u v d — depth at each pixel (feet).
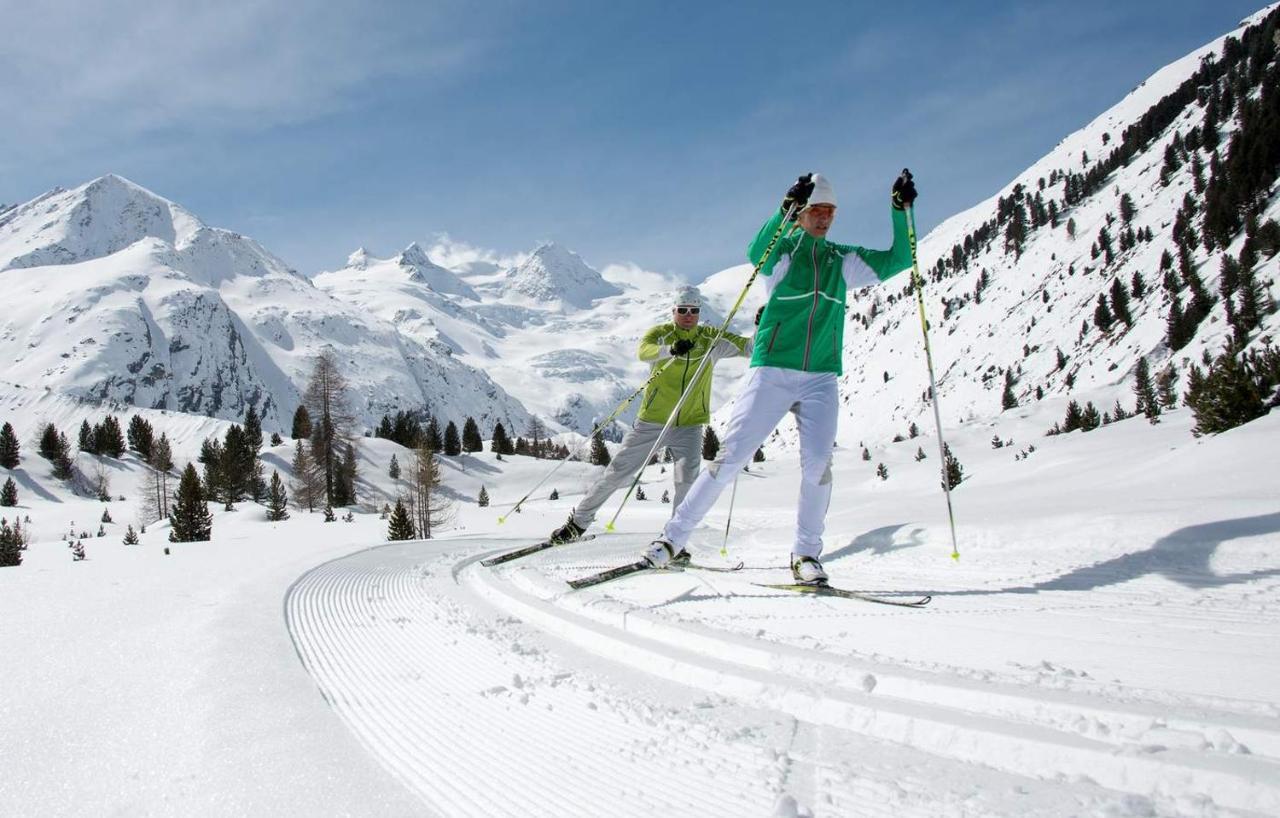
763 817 5.52
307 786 6.34
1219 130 432.25
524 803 5.99
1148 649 8.58
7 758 7.04
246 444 161.48
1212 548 13.73
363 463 185.37
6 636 11.36
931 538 19.49
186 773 6.64
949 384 376.89
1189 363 228.02
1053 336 352.49
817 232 13.89
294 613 13.55
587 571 17.47
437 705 8.46
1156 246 357.82
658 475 156.15
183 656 10.11
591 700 8.49
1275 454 25.99
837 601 12.69
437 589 16.07
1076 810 5.15
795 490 109.09
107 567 18.90
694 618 11.54
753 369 14.30
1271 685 7.00
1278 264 247.70
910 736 6.77
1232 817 4.77
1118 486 31.01
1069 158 650.02
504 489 181.68
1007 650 8.84
